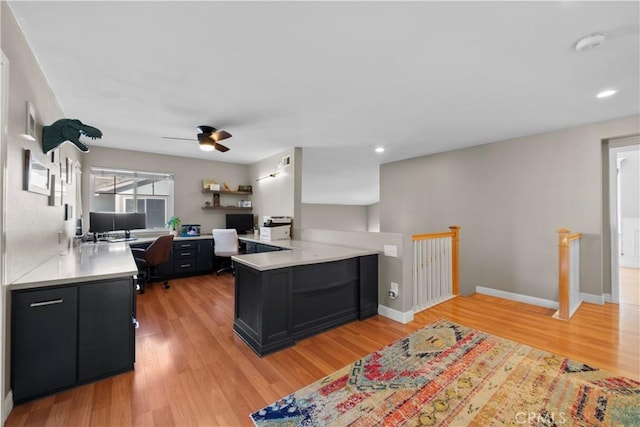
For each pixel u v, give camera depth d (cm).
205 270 521
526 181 399
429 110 301
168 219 537
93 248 333
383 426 152
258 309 234
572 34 173
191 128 364
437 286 368
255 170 596
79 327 184
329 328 280
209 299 378
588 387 184
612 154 350
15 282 164
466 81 236
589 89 250
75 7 150
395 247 308
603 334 266
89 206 457
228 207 583
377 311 326
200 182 566
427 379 194
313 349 241
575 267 337
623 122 324
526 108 295
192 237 508
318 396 177
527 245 399
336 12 154
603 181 356
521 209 405
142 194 511
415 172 542
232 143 442
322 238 405
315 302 272
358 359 223
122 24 165
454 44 184
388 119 329
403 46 187
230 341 255
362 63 209
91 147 459
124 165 486
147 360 220
